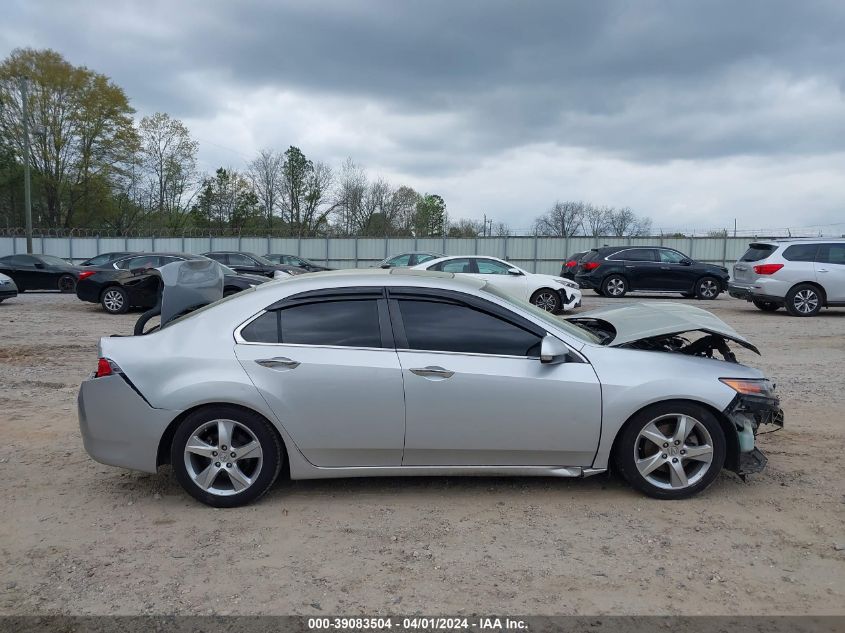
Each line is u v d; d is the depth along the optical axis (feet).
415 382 13.60
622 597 10.50
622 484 15.26
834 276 48.85
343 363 13.65
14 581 10.98
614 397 13.79
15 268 75.00
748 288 51.06
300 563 11.58
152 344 14.07
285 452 14.14
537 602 10.35
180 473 13.78
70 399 23.56
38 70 169.37
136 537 12.59
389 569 11.38
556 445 13.92
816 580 11.04
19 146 171.42
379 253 124.06
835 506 14.10
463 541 12.42
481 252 119.55
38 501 14.32
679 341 17.74
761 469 14.44
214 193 198.08
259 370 13.61
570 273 80.02
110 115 175.94
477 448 13.87
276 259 92.32
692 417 14.03
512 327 14.25
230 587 10.79
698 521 13.32
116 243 131.44
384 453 13.89
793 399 23.73
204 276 17.74
